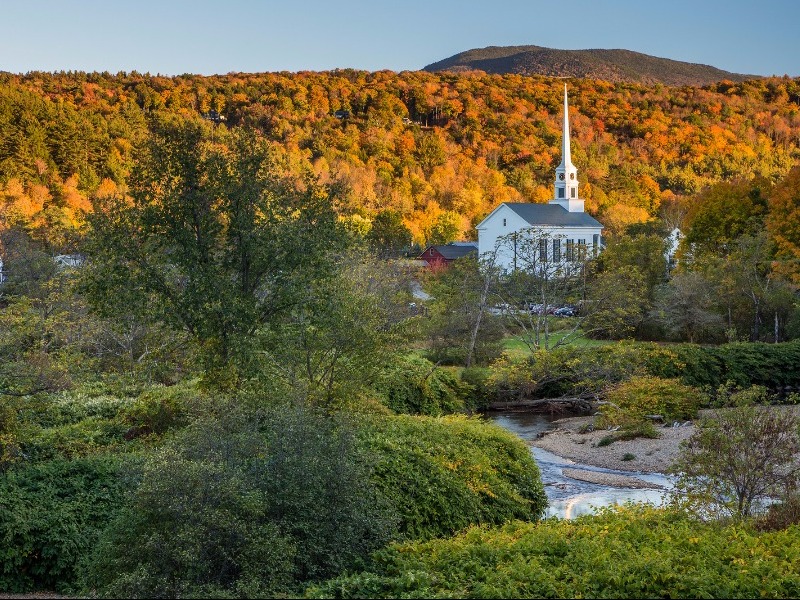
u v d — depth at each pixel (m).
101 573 17.06
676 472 23.36
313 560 17.36
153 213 31.31
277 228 32.28
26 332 35.19
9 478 23.03
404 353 34.59
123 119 186.12
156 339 41.72
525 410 54.91
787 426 22.11
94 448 28.41
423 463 24.58
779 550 17.62
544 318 64.38
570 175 120.50
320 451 18.55
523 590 15.18
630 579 15.53
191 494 16.14
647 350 58.72
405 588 15.55
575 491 34.41
